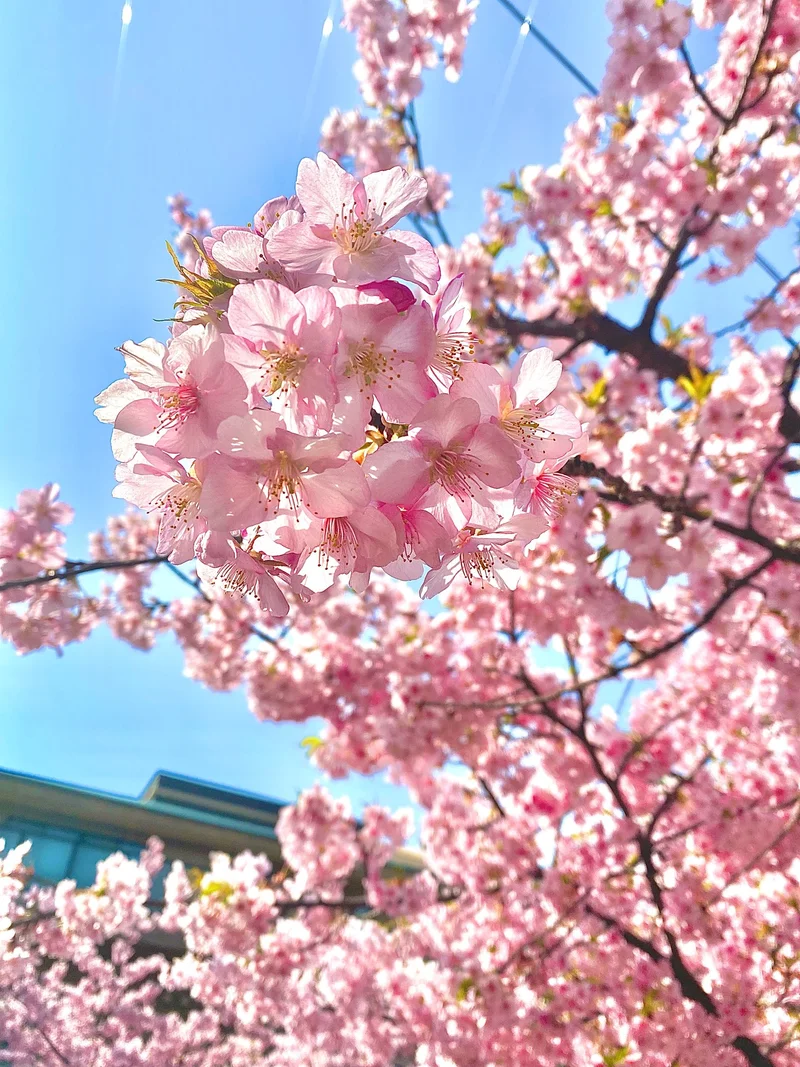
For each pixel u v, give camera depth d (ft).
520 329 20.16
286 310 3.57
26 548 17.51
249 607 23.21
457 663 19.62
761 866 17.60
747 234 17.40
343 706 22.00
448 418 3.65
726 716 19.79
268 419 3.43
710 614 12.48
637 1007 16.80
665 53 16.34
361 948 21.01
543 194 20.61
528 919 18.75
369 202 3.93
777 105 16.79
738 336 22.52
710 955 17.28
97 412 3.95
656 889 16.58
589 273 21.07
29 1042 26.58
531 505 4.63
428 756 19.71
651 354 19.19
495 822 20.25
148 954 34.42
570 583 14.34
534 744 20.15
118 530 24.53
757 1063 15.07
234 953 20.13
